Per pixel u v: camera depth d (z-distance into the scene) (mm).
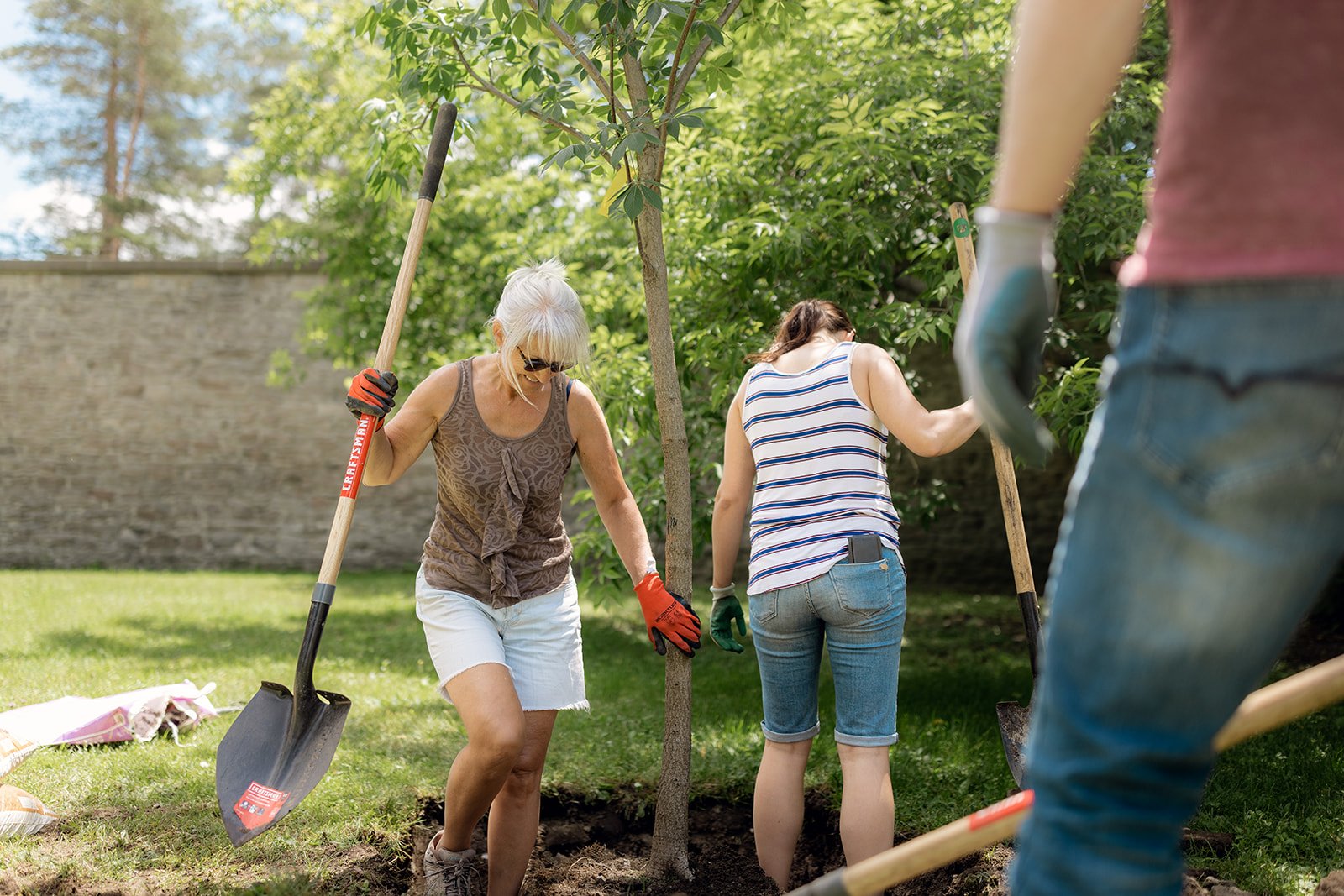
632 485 5754
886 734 2707
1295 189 840
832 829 3389
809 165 5082
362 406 2742
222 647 6551
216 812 3141
